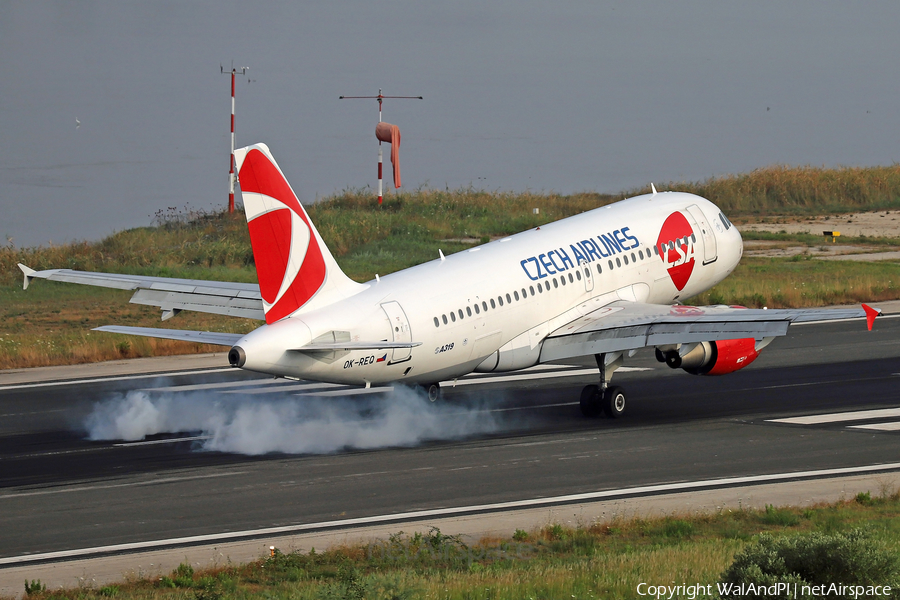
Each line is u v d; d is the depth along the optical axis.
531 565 65.56
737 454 97.38
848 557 49.62
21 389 133.75
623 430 108.00
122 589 63.97
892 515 77.56
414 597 55.41
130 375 141.88
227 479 90.81
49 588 64.69
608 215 129.38
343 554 69.56
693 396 125.06
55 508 83.00
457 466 94.25
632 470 92.25
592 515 79.19
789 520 75.94
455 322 103.94
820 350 152.38
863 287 195.50
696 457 96.50
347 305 97.69
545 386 131.88
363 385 99.38
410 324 100.00
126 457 99.56
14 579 66.75
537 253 116.31
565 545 71.06
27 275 113.06
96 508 82.75
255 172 92.62
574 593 56.97
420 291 102.81
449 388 131.25
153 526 77.94
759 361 145.62
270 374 92.56
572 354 113.31
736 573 49.94
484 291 107.81
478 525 77.06
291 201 94.88
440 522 78.00
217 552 71.62
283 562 68.00
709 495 84.44
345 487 87.81
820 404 119.00
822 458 95.56
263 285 93.69
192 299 111.38
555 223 125.94
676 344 114.06
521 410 118.88
